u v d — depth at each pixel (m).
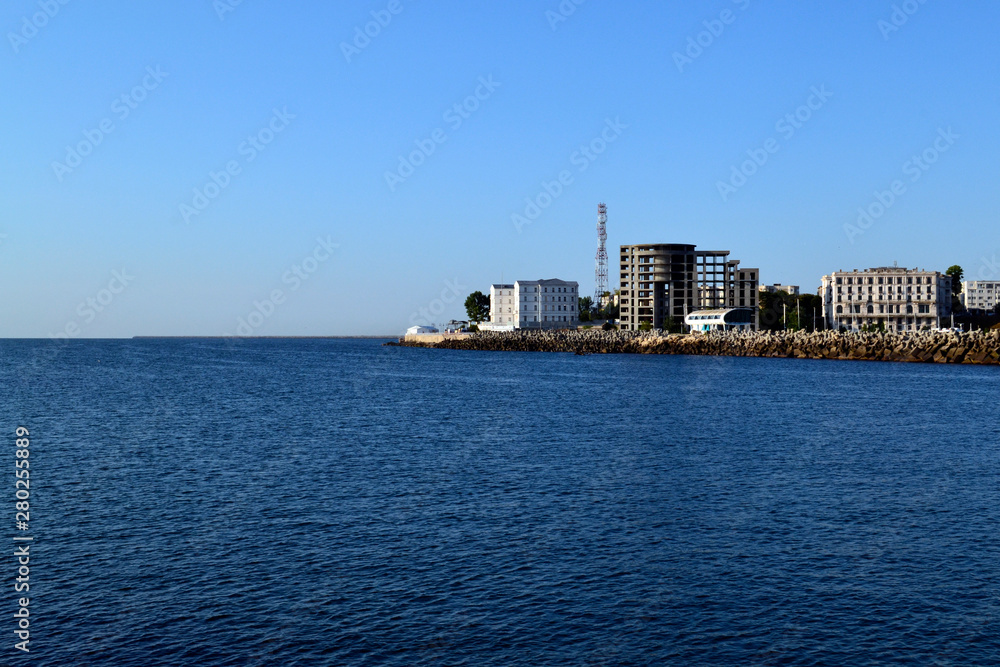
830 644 23.94
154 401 97.06
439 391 111.62
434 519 37.12
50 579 29.14
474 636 24.34
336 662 22.77
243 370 173.88
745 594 27.67
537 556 31.59
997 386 115.25
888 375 140.88
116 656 23.12
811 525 36.16
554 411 83.75
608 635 24.45
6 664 22.61
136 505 40.03
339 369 175.88
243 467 50.34
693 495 42.06
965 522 36.72
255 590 27.95
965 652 23.45
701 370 160.25
